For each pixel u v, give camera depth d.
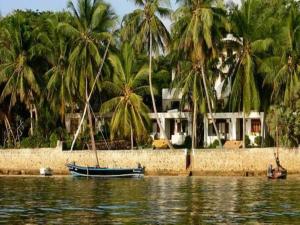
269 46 81.75
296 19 81.12
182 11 80.25
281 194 54.44
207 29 78.12
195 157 78.31
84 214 41.88
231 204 47.09
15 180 75.31
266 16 86.31
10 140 96.25
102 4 85.81
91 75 85.62
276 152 76.06
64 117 96.19
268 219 39.34
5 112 97.06
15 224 37.66
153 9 80.62
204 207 45.38
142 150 80.19
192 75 82.44
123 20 82.31
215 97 88.75
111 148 90.50
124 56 87.62
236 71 82.19
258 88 85.25
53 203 48.34
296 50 80.19
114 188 61.91
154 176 79.00
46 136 94.56
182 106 88.19
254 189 59.50
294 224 37.44
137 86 88.88
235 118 93.12
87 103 85.50
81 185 66.19
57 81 89.88
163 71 103.00
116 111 85.50
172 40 82.50
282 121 76.56
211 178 74.81
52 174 84.69
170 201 49.34
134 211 43.31
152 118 98.75
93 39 85.75
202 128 96.00
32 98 94.31
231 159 77.06
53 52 92.62
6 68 91.62
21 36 92.81
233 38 83.88
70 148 89.00
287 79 79.62
